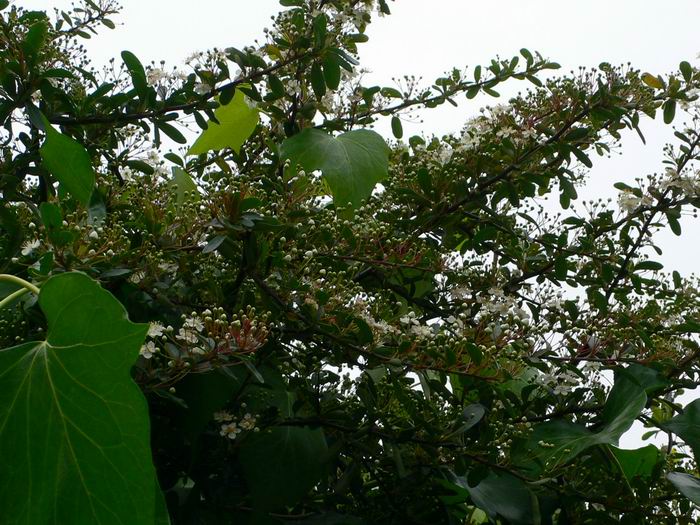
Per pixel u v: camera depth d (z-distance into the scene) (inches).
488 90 44.0
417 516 38.8
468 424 35.9
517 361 36.2
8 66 36.7
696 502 35.9
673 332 40.1
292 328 36.8
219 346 32.0
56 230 31.6
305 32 39.8
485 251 44.3
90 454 25.8
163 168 39.6
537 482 36.0
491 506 38.0
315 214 37.5
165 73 39.6
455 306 41.6
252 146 43.3
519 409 38.8
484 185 42.3
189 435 35.0
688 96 42.2
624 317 39.6
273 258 35.2
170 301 35.3
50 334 26.0
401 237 41.0
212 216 34.4
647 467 40.4
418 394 36.8
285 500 36.5
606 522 38.1
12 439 26.0
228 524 37.0
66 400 25.7
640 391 38.0
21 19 38.0
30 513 25.9
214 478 37.3
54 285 25.4
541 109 43.1
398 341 35.9
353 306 35.8
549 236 42.3
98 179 37.3
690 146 41.6
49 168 32.8
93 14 43.7
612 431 37.0
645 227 42.3
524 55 43.7
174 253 35.1
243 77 39.7
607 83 42.8
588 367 39.0
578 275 42.9
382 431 36.8
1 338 34.5
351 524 37.7
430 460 37.1
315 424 37.0
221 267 36.7
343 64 39.6
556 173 43.2
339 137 40.8
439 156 42.5
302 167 39.2
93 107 39.7
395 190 41.4
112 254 33.4
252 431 36.7
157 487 26.0
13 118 39.5
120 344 25.5
